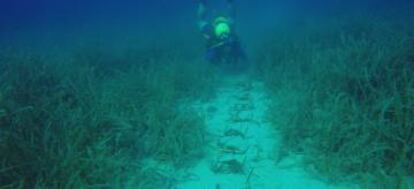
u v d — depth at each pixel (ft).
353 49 20.10
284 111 16.66
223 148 14.80
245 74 26.53
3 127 13.64
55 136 13.02
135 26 58.65
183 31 45.55
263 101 20.58
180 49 33.40
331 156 12.67
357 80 16.12
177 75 23.54
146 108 17.47
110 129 14.51
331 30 32.04
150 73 23.44
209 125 17.46
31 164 11.63
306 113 15.33
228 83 24.57
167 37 41.37
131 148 14.42
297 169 12.89
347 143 12.63
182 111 17.90
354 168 12.06
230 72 27.30
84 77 21.43
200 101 20.94
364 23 31.63
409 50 19.24
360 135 12.73
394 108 13.26
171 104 18.99
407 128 12.22
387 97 14.46
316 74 19.06
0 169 11.39
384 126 12.54
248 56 30.78
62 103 16.25
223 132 16.53
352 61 18.29
